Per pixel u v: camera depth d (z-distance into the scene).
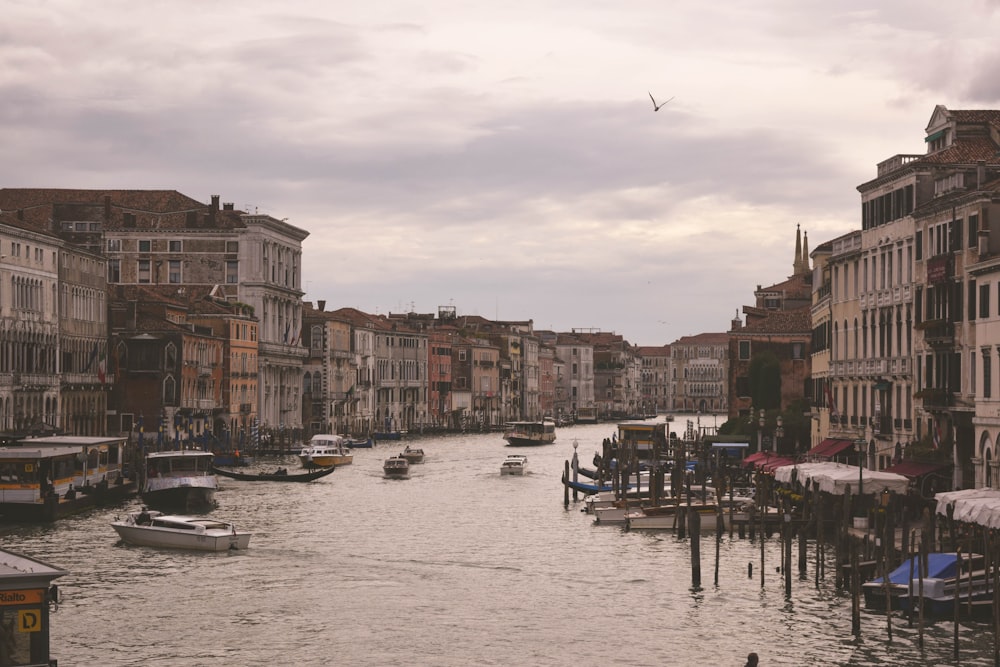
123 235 149.12
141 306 122.06
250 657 40.25
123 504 76.44
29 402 97.06
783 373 111.12
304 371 166.62
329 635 42.91
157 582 51.34
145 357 117.12
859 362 73.38
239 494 88.19
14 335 95.00
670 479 85.44
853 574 41.25
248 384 140.00
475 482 101.62
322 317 167.25
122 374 117.00
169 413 117.25
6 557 32.41
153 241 149.38
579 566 55.44
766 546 59.75
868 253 72.81
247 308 142.38
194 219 149.62
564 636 42.59
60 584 50.66
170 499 74.75
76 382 106.00
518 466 109.56
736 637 41.91
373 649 41.16
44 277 100.19
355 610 46.50
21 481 67.06
